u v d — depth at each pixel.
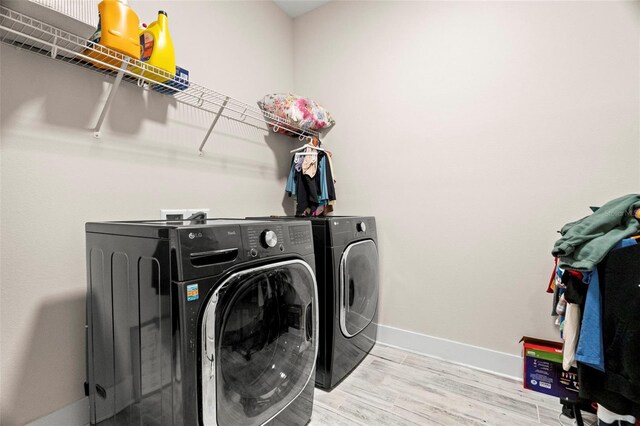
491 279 1.88
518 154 1.79
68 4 0.99
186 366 0.84
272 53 2.52
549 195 1.71
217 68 2.00
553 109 1.70
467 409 1.48
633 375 1.09
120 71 1.24
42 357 1.22
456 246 1.99
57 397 1.26
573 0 1.64
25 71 1.18
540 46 1.73
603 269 1.21
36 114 1.21
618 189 1.54
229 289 0.95
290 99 2.27
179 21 1.75
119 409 1.08
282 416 1.19
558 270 1.46
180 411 0.83
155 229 0.89
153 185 1.62
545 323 1.72
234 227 1.01
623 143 1.53
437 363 1.96
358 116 2.42
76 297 1.32
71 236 1.31
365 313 1.98
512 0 1.81
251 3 2.31
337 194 2.52
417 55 2.14
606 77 1.56
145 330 0.94
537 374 1.63
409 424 1.37
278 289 1.17
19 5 0.93
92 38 1.18
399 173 2.22
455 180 2.00
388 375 1.79
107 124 1.43
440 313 2.05
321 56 2.62
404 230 2.20
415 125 2.15
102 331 1.15
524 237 1.78
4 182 1.13
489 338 1.88
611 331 1.15
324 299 1.62
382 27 2.30
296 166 2.42
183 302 0.83
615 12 1.54
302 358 1.30
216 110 1.99
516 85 1.80
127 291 1.01
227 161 2.08
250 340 1.06
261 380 1.11
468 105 1.95
